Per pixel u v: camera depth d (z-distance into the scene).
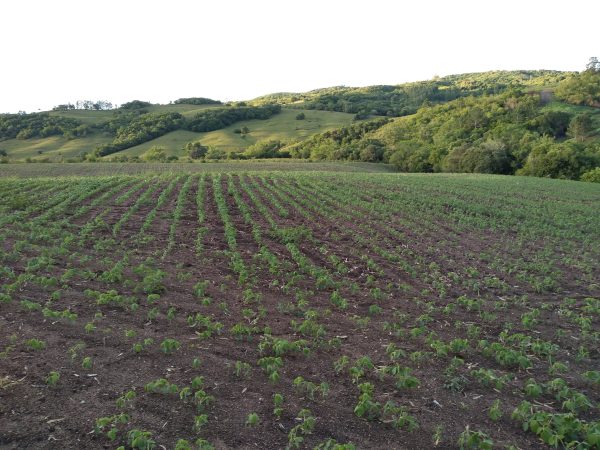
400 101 154.62
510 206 30.08
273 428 6.00
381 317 10.30
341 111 142.25
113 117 124.06
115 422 5.71
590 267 16.05
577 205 32.12
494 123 86.81
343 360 7.55
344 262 15.05
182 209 23.19
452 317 10.62
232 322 9.45
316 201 27.58
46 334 8.21
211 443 5.62
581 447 5.60
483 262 16.25
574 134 78.06
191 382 6.99
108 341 8.11
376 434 6.01
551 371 7.95
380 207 26.48
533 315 10.80
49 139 103.62
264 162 73.25
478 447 5.75
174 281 11.84
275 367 7.34
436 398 6.99
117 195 27.39
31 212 20.47
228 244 16.61
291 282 12.10
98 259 13.44
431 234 20.59
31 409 6.03
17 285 10.31
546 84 130.75
